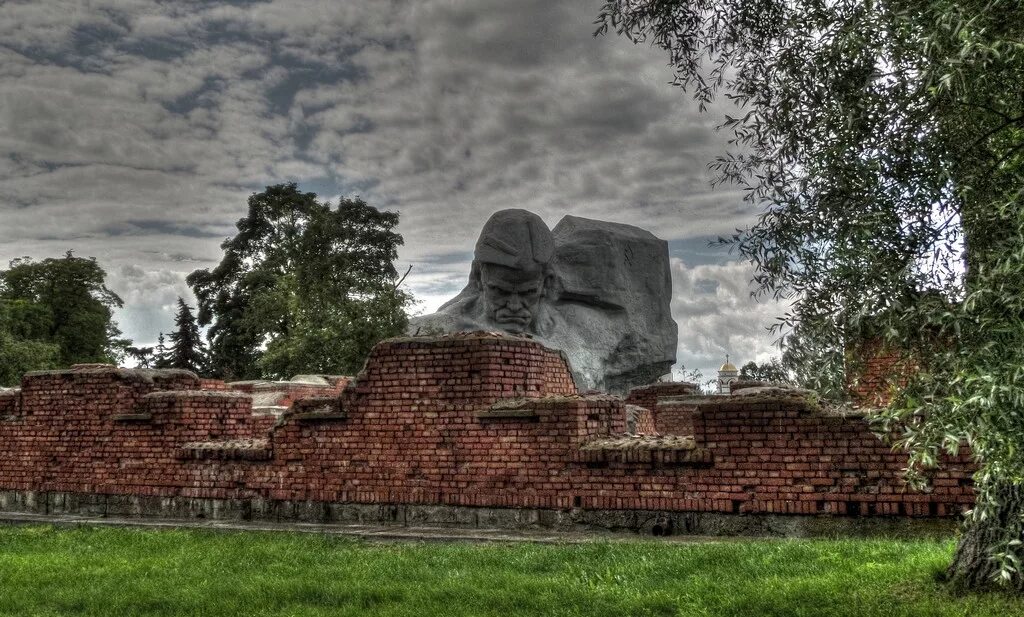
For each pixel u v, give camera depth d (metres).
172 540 12.27
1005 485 6.76
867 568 7.98
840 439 10.50
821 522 10.50
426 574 9.17
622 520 11.64
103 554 11.27
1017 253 5.10
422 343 13.18
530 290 41.69
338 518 13.45
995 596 6.80
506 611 7.57
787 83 6.81
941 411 5.62
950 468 9.95
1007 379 5.06
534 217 42.06
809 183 6.49
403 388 13.24
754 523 10.85
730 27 8.34
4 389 17.47
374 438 13.37
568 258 45.22
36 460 16.33
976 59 5.43
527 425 12.38
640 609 7.32
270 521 13.88
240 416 15.70
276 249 59.78
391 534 11.99
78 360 65.81
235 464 14.39
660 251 48.31
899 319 5.72
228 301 61.31
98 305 67.25
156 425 15.19
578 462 11.98
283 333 55.88
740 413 11.04
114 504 15.41
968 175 5.87
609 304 45.09
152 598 8.50
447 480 12.79
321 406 13.89
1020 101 6.01
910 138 6.00
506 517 12.36
